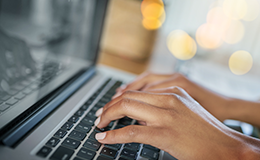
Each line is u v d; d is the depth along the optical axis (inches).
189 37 36.0
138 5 27.4
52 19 16.1
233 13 37.3
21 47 13.4
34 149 9.7
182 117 11.2
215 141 10.7
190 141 10.5
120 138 10.7
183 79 17.5
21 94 12.6
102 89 17.1
